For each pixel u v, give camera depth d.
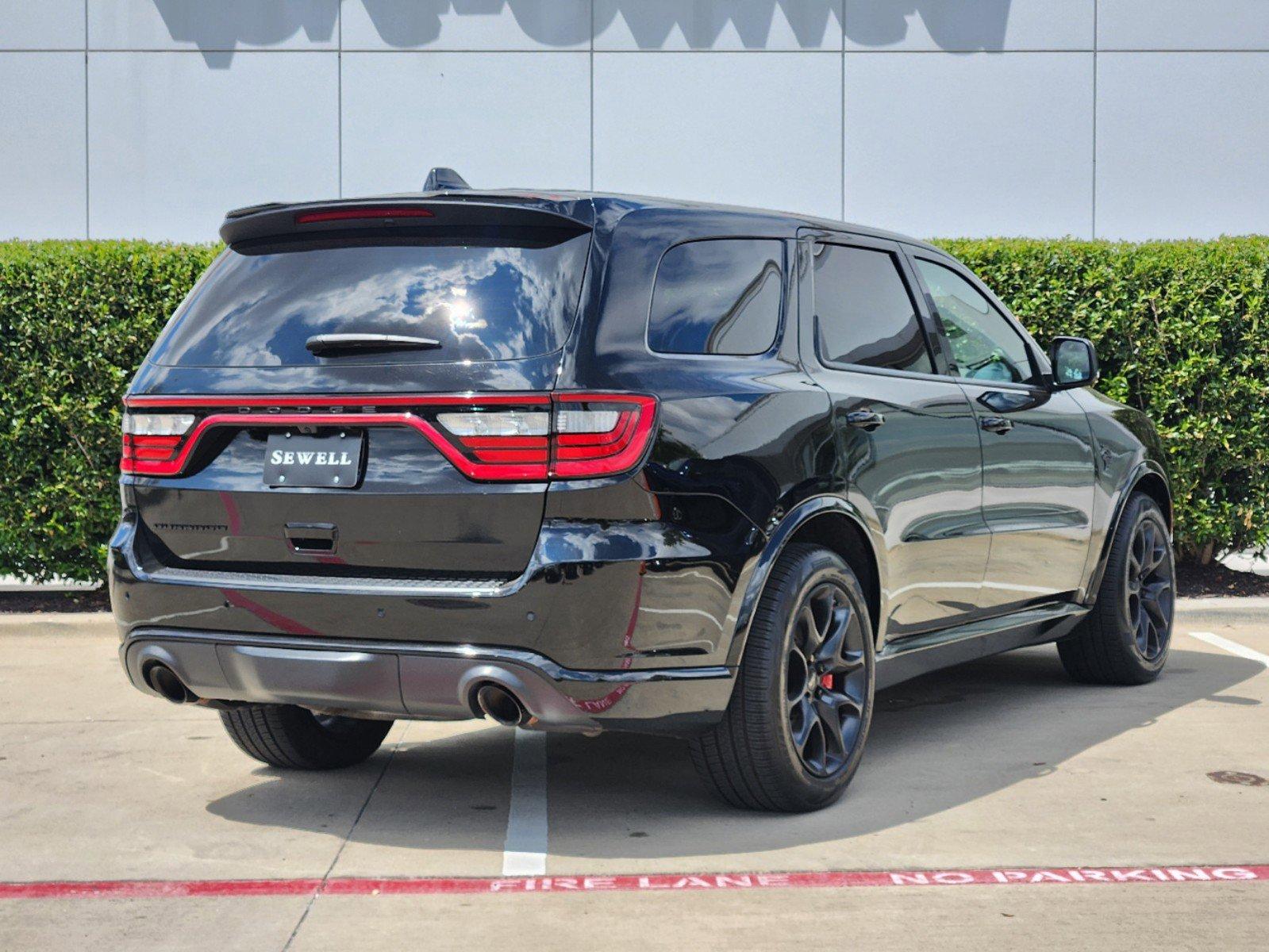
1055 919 3.48
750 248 4.50
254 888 3.76
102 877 3.86
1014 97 12.51
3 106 12.37
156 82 12.37
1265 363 8.58
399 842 4.17
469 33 12.32
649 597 3.79
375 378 3.88
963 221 12.52
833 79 12.39
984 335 5.65
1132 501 6.45
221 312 4.28
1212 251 8.65
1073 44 12.52
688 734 4.01
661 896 3.66
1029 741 5.39
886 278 5.12
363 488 3.89
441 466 3.81
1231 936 3.37
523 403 3.76
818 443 4.35
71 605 8.66
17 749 5.39
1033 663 7.12
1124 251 8.67
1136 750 5.25
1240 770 4.95
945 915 3.52
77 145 12.38
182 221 12.40
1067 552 5.92
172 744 5.47
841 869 3.87
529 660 3.73
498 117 12.34
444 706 3.87
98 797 4.71
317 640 3.94
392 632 3.86
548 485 3.74
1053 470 5.77
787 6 12.36
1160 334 8.58
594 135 12.34
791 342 4.49
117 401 8.36
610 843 4.13
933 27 12.42
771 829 4.25
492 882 3.78
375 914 3.55
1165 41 12.55
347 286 4.11
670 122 12.37
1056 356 5.77
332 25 12.30
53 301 8.30
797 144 12.41
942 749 5.27
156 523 4.24
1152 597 6.54
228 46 12.33
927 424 4.93
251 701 4.16
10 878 3.86
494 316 3.89
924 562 4.91
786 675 4.20
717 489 3.96
